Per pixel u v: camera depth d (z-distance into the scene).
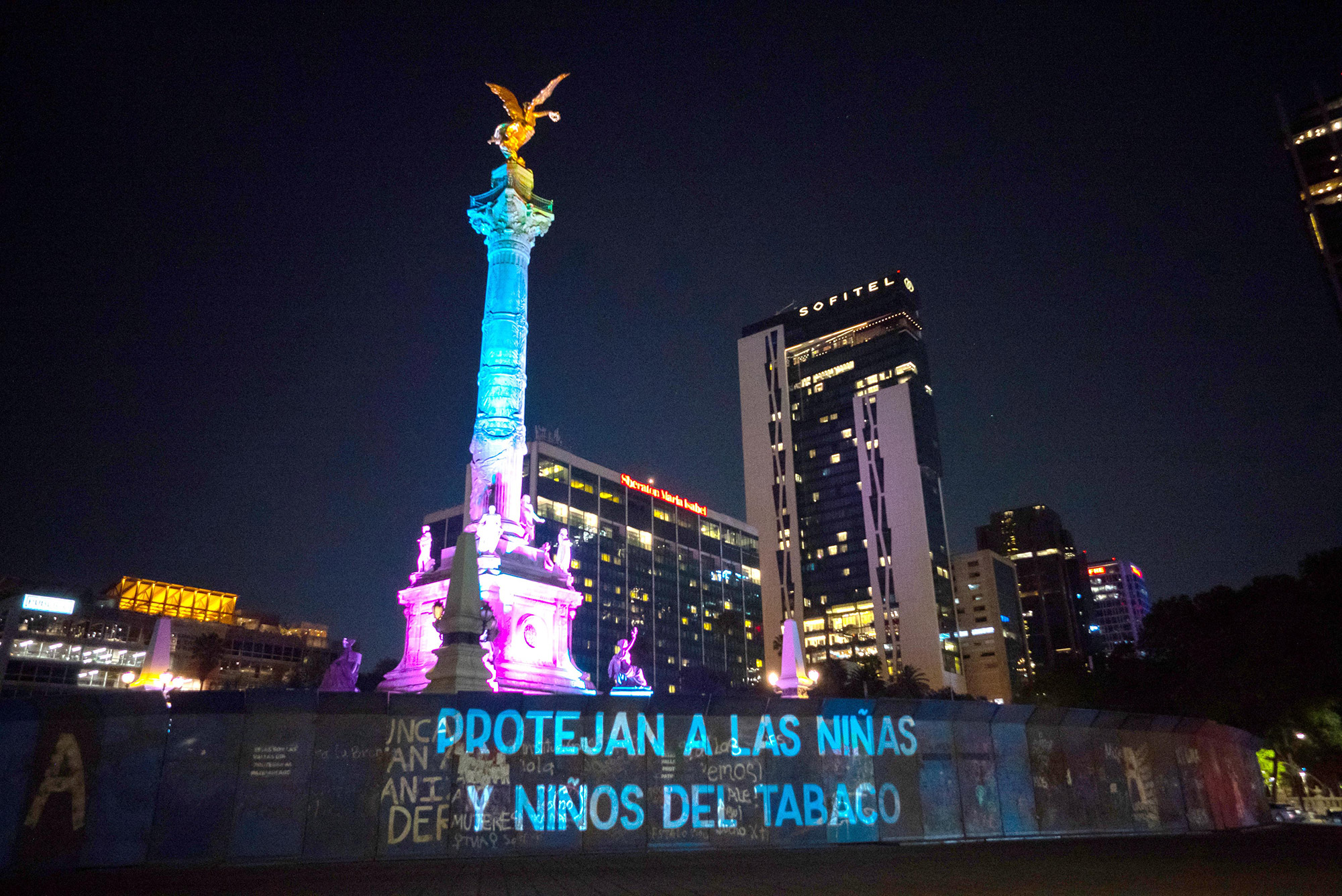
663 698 23.83
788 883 15.79
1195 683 64.62
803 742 25.06
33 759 19.47
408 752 21.69
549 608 44.47
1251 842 26.77
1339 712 56.66
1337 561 58.28
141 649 142.12
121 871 18.86
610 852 22.27
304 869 18.94
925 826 25.70
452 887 15.52
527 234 51.06
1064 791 28.39
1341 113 125.81
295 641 161.00
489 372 48.03
